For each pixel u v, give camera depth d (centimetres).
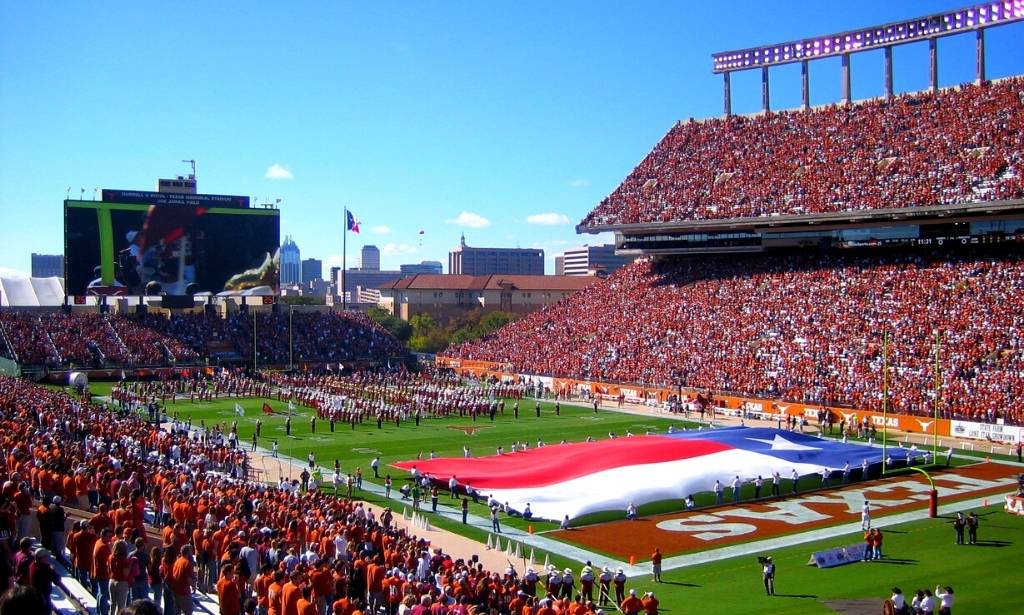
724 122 11181
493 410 8162
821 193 9162
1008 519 4534
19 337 9756
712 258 10906
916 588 3438
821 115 10288
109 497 3119
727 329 9281
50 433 4422
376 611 2608
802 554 3953
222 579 2091
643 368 9488
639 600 2981
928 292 8206
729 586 3478
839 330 8350
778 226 9619
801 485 5359
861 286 8762
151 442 5166
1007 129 8438
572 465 5334
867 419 6906
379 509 4697
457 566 2895
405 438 6869
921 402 7125
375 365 11444
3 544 1930
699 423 7762
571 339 10856
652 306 10506
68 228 9969
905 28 9588
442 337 16638
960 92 9281
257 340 11150
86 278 10094
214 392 9125
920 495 5103
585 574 3278
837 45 10150
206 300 11888
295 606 2025
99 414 6034
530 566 3712
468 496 5031
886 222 9000
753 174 10075
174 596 2098
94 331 10200
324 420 7744
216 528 2784
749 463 5369
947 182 8325
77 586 2228
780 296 9300
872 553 3850
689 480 5000
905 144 9106
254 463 5775
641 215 10456
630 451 5578
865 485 5394
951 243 8894
